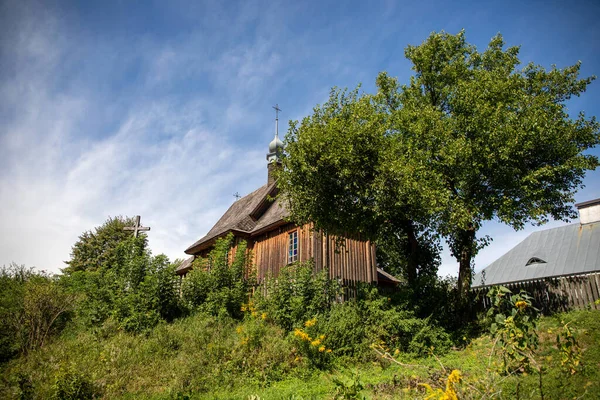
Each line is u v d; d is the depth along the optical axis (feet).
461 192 52.85
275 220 69.10
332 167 48.57
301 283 49.11
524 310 18.63
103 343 43.50
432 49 60.08
